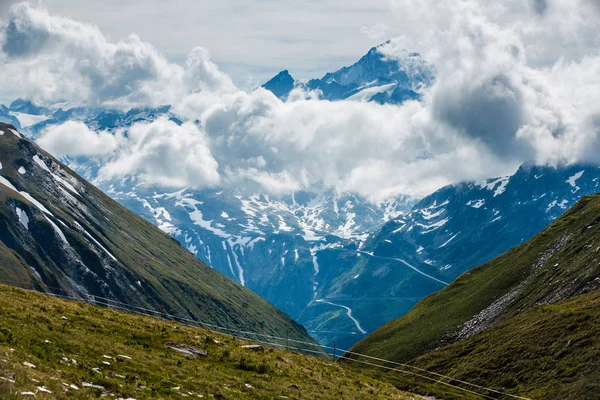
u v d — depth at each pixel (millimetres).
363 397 65125
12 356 42844
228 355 66188
